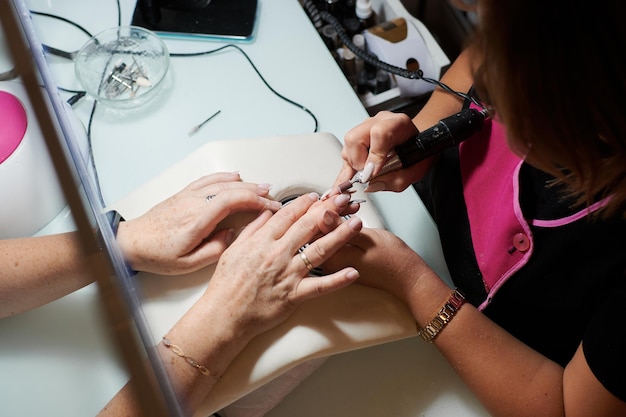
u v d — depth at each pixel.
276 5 1.02
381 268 0.66
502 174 0.67
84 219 0.49
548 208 0.59
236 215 0.70
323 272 0.68
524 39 0.37
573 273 0.60
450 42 1.26
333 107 0.91
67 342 0.62
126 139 0.87
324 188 0.75
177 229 0.66
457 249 0.73
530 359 0.64
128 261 0.65
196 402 0.59
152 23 0.98
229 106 0.91
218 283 0.63
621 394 0.53
